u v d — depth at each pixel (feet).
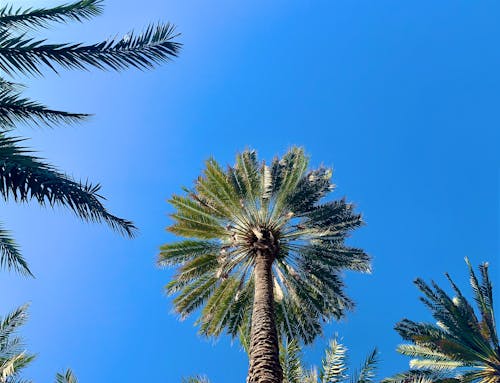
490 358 59.26
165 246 55.72
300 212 57.16
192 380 38.86
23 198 23.16
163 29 30.89
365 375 40.40
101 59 29.66
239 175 56.80
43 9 30.81
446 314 60.03
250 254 52.60
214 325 54.29
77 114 30.42
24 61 28.60
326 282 55.93
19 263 33.19
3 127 29.48
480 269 63.36
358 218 58.80
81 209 23.84
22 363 36.27
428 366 61.16
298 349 42.68
